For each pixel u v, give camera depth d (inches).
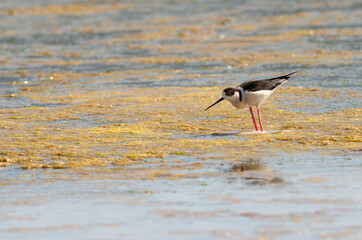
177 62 1068.5
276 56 1078.4
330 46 1154.0
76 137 579.2
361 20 1488.7
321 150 496.7
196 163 470.3
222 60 1067.9
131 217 338.6
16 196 392.5
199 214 339.9
